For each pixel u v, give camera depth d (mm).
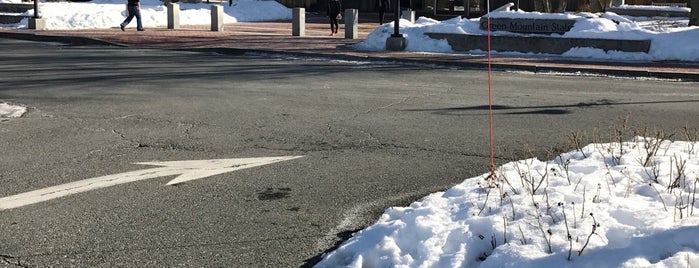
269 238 4586
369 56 17094
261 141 7602
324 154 6977
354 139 7680
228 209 5195
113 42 21828
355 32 23516
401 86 12211
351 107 9852
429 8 41500
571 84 12539
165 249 4387
